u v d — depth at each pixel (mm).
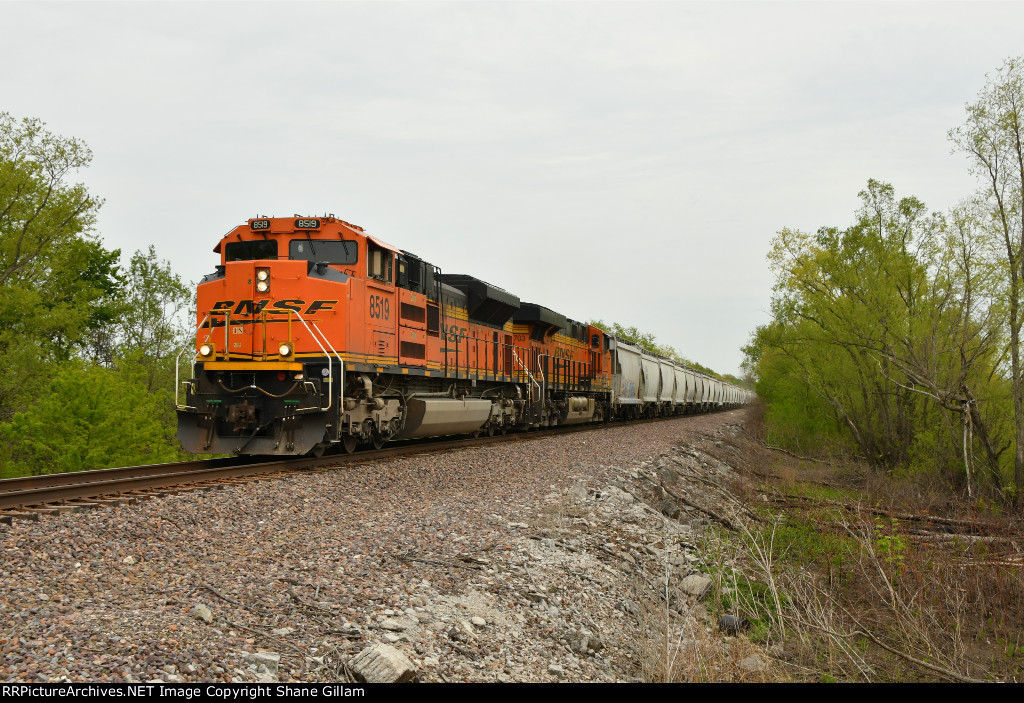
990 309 17375
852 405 26281
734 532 13867
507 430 26672
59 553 6871
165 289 42031
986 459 18312
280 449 14758
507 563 8797
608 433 27844
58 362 34938
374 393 16859
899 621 9234
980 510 15859
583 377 34750
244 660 5285
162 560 7172
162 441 30391
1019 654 8742
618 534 11742
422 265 19156
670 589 9727
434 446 19156
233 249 16188
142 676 4785
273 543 8188
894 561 10633
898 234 23656
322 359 14672
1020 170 16250
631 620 8609
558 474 15570
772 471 25047
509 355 26141
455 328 21500
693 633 8070
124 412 28422
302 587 6867
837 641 8227
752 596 10148
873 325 20562
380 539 8836
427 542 9039
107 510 8438
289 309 14938
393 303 17250
